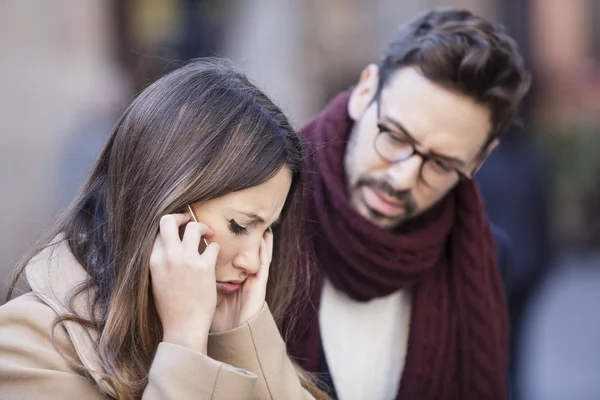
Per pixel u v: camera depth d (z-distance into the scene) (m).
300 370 2.79
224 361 2.48
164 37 7.87
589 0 13.38
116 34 7.54
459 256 3.17
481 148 2.98
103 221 2.40
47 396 2.20
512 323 5.02
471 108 2.84
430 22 2.98
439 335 3.10
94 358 2.25
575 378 8.12
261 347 2.47
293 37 9.66
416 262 3.02
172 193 2.29
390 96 2.91
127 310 2.30
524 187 5.03
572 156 12.87
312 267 2.99
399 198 2.93
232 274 2.42
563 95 12.84
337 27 10.10
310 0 9.83
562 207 13.01
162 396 2.19
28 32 6.97
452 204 3.17
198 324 2.27
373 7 10.30
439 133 2.84
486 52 2.82
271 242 2.58
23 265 2.47
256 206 2.34
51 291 2.34
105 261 2.37
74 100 6.98
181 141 2.33
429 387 3.07
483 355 3.13
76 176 4.81
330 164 3.03
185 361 2.21
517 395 4.97
